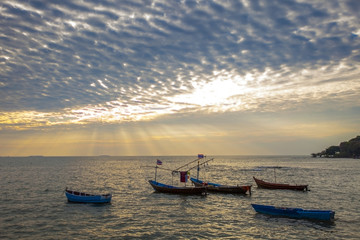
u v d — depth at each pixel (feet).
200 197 163.73
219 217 115.03
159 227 100.37
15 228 98.02
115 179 277.64
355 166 545.44
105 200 142.82
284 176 328.29
